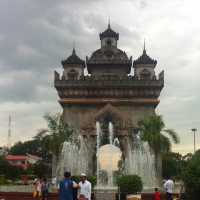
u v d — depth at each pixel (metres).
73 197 21.67
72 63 116.88
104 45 118.69
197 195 30.16
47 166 124.81
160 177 77.81
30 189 56.25
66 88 109.38
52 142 80.19
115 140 96.06
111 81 109.44
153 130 80.00
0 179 87.69
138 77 111.56
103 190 42.97
